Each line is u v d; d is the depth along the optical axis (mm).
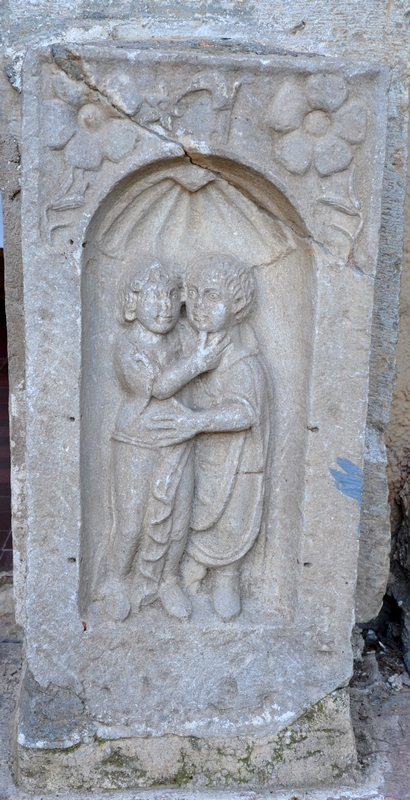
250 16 2201
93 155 1899
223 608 2205
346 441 2102
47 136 1882
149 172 1965
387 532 2568
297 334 2133
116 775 2180
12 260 2295
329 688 2227
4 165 2213
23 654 2494
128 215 2051
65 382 2006
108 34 2164
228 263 2066
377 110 1936
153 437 2086
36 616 2125
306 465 2109
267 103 1910
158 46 2023
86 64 1848
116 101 1870
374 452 2527
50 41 2145
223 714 2207
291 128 1920
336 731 2232
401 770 2266
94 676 2166
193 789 2176
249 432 2133
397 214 2375
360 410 2086
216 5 2188
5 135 2188
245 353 2121
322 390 2068
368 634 2967
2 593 3041
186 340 2148
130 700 2182
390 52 2246
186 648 2182
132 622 2180
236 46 2096
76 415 2025
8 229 2268
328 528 2150
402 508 2943
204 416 2082
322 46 2223
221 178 2021
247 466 2158
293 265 2113
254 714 2213
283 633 2199
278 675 2211
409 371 2947
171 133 1903
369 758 2311
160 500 2104
